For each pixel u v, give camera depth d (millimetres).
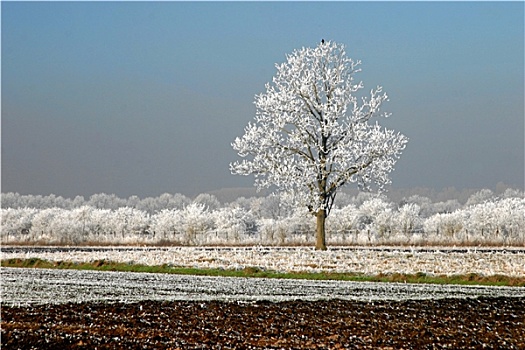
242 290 35938
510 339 24234
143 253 55469
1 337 23734
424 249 60688
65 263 50344
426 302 31516
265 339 23578
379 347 22578
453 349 22625
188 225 81250
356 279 42156
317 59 60531
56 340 23406
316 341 23375
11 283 38719
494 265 45844
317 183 58938
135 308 29609
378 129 59469
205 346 22531
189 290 35875
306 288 36844
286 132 59688
